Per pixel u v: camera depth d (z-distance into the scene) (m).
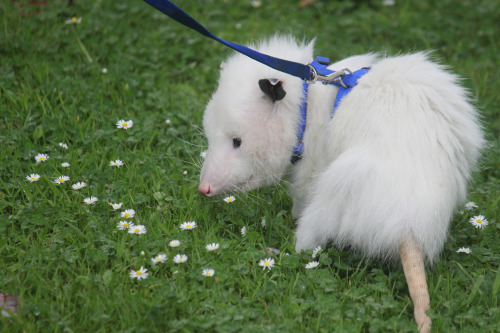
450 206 1.86
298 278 1.90
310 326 1.83
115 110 2.30
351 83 1.92
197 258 1.94
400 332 1.81
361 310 1.85
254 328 1.80
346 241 1.91
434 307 1.86
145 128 2.24
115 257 1.93
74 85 2.34
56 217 1.99
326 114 1.93
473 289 1.87
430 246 1.85
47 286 1.86
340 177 1.85
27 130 2.20
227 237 2.01
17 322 1.79
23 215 1.98
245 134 1.92
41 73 2.34
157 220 1.99
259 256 1.93
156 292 1.85
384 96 1.88
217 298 1.85
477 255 1.95
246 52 1.87
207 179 1.94
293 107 1.92
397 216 1.82
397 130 1.85
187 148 2.21
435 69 1.92
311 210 1.92
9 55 2.41
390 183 1.82
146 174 2.12
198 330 1.81
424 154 1.84
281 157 1.95
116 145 2.18
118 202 2.03
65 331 1.79
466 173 1.90
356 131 1.88
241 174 1.95
